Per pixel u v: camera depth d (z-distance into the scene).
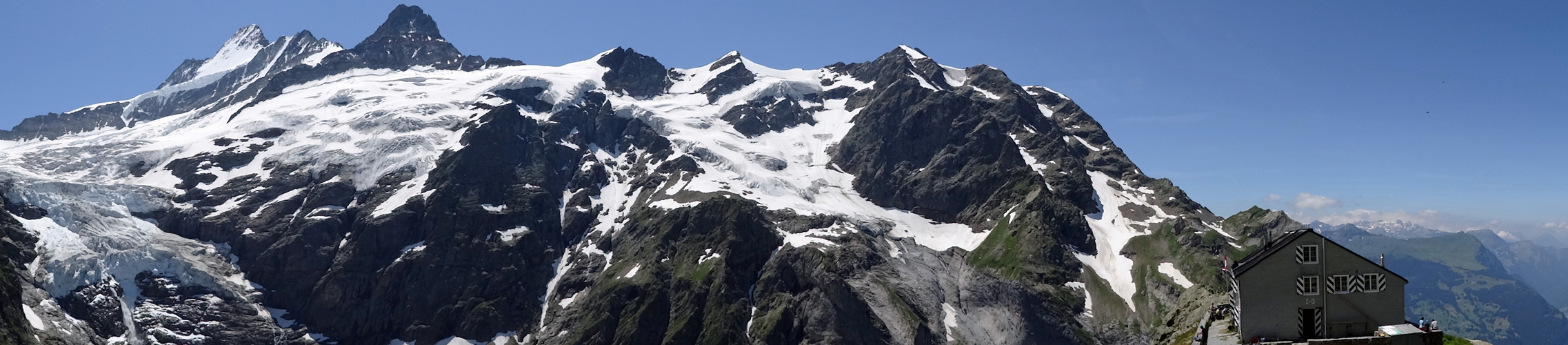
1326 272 59.28
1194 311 98.19
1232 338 62.69
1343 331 58.84
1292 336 59.44
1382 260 59.03
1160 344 102.75
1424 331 54.78
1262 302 60.00
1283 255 59.81
